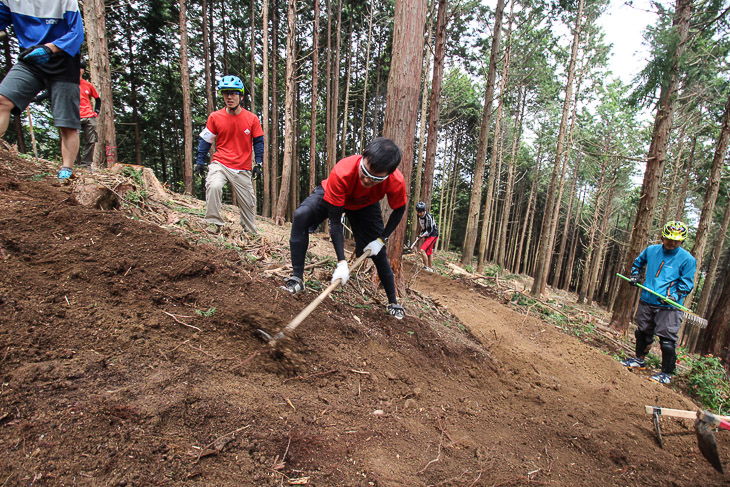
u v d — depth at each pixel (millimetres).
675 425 3338
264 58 13805
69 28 3127
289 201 24781
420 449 2117
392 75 4395
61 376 1631
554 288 27562
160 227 3385
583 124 19406
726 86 8727
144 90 19656
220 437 1672
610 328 8320
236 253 3484
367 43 22641
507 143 25922
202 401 1806
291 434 1858
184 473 1439
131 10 16875
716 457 2463
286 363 2436
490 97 12031
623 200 25406
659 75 7332
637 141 18359
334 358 2729
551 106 18250
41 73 3090
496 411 2938
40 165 3646
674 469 2637
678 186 18562
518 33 14281
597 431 2891
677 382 4988
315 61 15875
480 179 12938
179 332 2230
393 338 3418
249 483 1508
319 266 4289
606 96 17547
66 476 1265
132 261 2564
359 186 2953
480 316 5797
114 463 1362
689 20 7031
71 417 1459
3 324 1738
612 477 2389
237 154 4625
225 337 2369
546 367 4375
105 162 9055
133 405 1627
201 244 3420
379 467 1844
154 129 21312
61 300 2035
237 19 20469
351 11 21703
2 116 2967
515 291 9219
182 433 1613
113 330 2010
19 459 1259
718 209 17016
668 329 5000
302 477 1636
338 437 1974
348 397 2412
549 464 2344
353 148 26188
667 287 5074
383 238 3381
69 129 3309
